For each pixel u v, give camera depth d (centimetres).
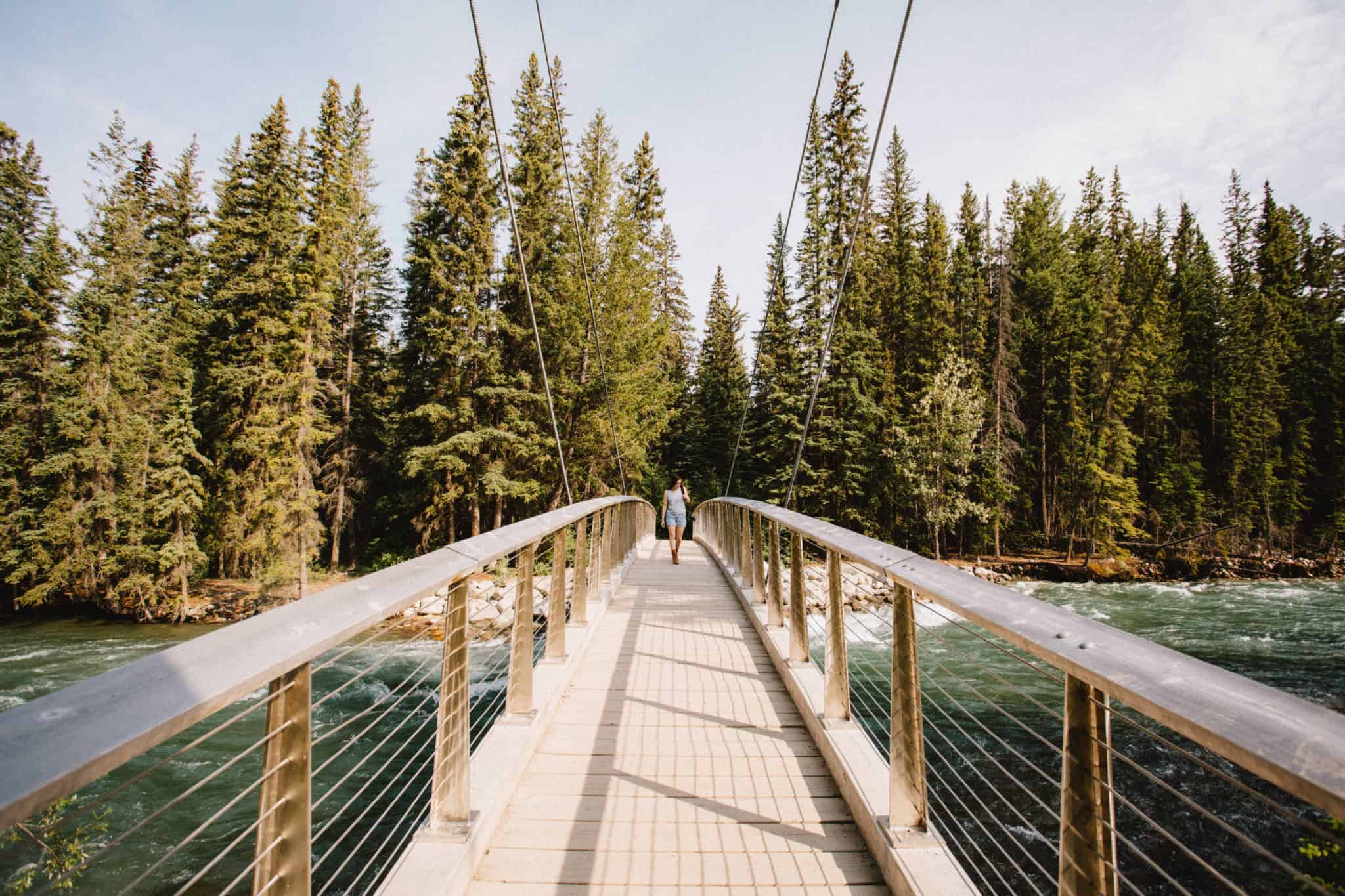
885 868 252
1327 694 1256
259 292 2561
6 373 2448
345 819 703
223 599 2323
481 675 1121
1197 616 2016
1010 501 3297
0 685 1452
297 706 148
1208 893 653
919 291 3222
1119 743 952
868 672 1162
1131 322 3231
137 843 695
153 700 97
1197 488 3456
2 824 70
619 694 459
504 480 2427
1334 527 3441
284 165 2689
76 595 2261
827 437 2862
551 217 2777
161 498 2205
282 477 2262
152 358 2431
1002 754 849
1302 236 4397
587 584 667
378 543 2912
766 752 366
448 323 2539
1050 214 4341
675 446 4216
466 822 256
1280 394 3544
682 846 276
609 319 2584
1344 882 618
